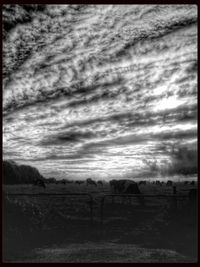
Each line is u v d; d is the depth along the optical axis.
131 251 8.59
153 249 8.83
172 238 10.23
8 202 11.26
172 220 11.61
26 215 11.33
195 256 7.94
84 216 14.83
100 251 8.59
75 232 11.30
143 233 11.01
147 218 13.91
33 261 7.52
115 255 8.12
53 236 10.48
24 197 14.19
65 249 8.88
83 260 7.60
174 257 7.90
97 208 17.75
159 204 18.44
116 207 17.69
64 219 13.02
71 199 21.55
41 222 11.53
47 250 8.80
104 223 13.02
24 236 9.97
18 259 7.76
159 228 11.38
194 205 11.69
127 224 12.77
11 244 9.09
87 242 9.92
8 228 9.94
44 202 14.94
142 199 17.89
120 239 10.30
